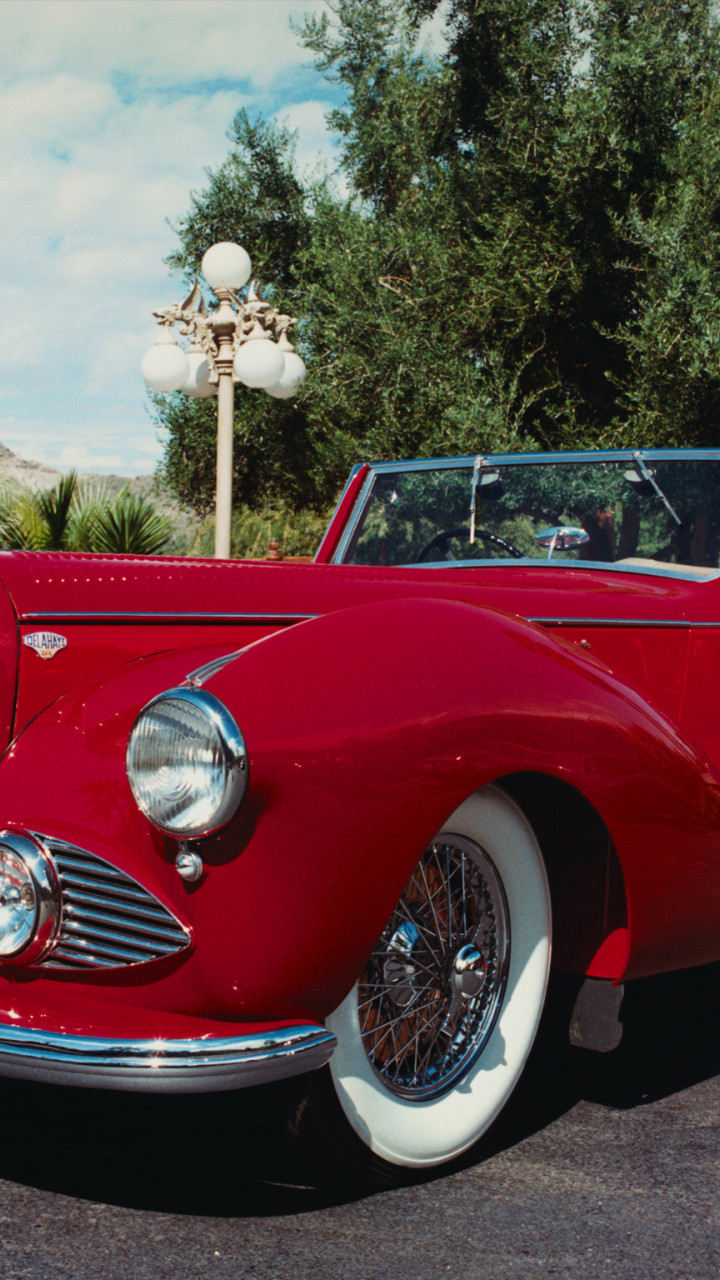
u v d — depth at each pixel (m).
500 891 1.92
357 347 11.24
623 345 10.96
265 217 12.70
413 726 1.63
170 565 2.09
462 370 10.66
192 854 1.52
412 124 11.56
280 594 2.13
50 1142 1.90
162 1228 1.64
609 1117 2.09
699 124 10.38
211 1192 1.75
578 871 2.03
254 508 13.68
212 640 2.02
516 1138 1.99
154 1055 1.49
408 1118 1.79
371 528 3.40
